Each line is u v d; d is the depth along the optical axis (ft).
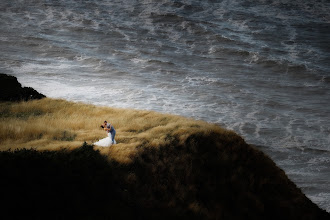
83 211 44.39
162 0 604.08
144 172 56.70
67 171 47.06
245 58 369.09
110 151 58.80
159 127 75.46
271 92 270.67
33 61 314.35
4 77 133.18
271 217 58.90
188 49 394.32
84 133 74.43
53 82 259.80
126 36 431.84
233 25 495.82
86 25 464.65
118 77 288.10
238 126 193.36
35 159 46.65
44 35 406.62
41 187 43.96
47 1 570.87
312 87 287.28
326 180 133.80
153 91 254.06
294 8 595.88
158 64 334.85
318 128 196.24
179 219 50.49
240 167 65.51
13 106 103.96
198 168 61.93
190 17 519.60
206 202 56.24
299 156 157.69
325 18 546.67
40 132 73.05
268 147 165.89
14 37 384.47
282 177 69.21
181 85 273.95
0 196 41.19
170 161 61.31
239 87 278.26
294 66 338.13
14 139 68.39
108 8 558.97
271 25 503.20
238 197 59.57
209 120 199.82
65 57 337.52
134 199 50.31
